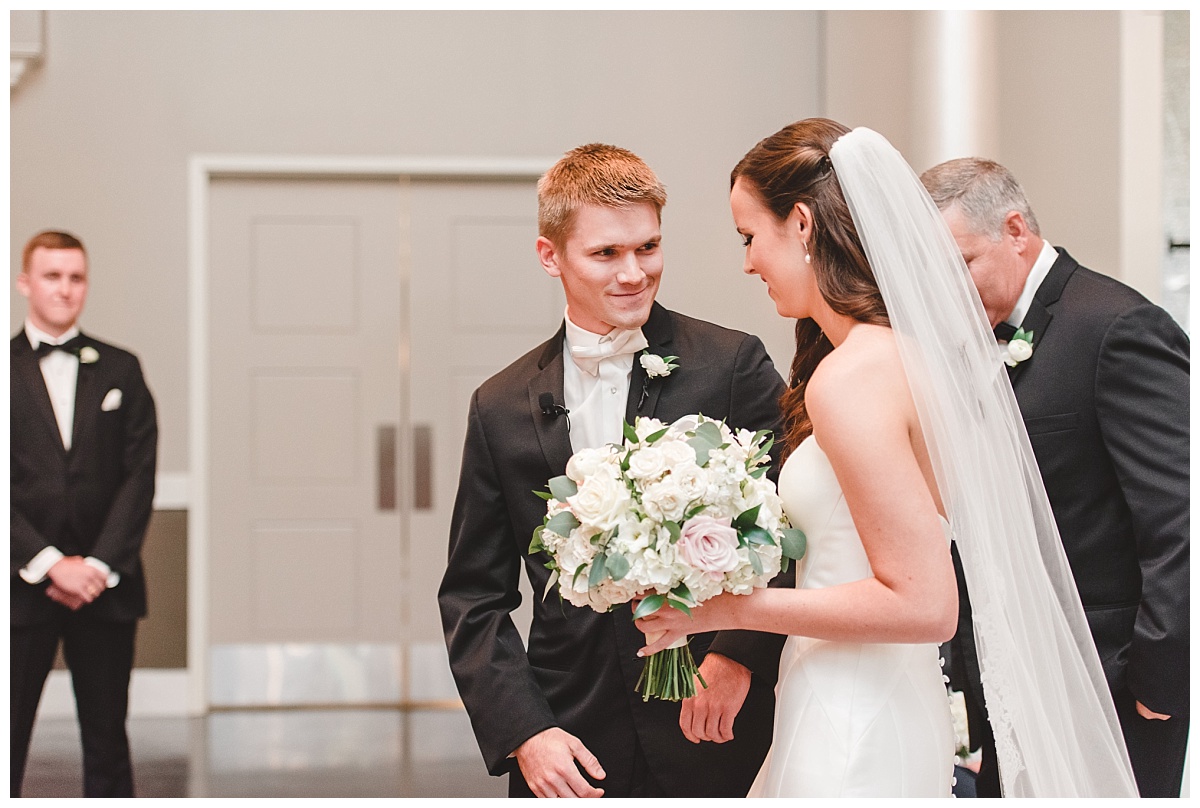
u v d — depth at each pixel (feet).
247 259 18.16
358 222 18.29
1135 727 6.46
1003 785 5.28
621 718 6.07
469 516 6.41
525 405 6.31
